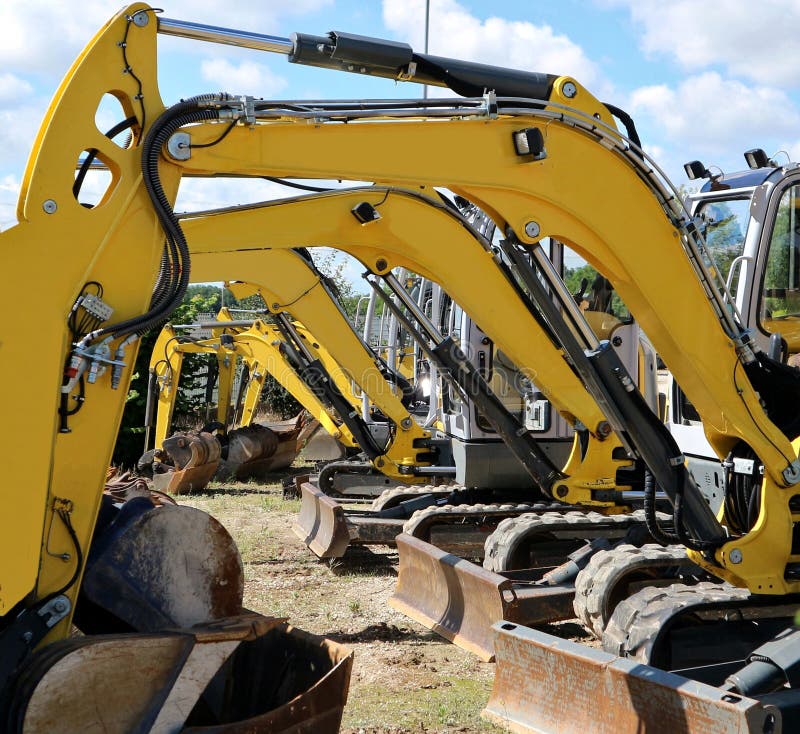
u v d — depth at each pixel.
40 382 3.85
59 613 3.93
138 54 4.10
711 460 6.48
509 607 6.21
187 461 15.00
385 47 4.52
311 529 10.27
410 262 7.64
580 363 5.32
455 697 5.62
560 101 5.01
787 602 5.42
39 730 3.57
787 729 4.43
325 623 7.31
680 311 5.21
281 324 11.52
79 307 3.96
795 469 5.34
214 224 6.37
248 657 4.85
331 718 4.20
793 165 6.62
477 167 4.88
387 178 4.70
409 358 13.93
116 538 4.44
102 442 4.05
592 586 6.10
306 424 18.61
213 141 4.28
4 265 3.83
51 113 3.96
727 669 4.98
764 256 6.54
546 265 5.16
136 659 3.81
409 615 7.40
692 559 5.45
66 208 3.95
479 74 4.82
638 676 4.42
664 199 5.15
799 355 6.40
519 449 7.88
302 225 6.55
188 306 22.12
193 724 4.68
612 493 8.01
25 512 3.79
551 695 4.98
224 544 4.66
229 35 4.21
